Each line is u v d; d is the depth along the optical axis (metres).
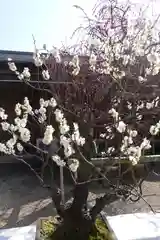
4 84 6.05
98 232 2.79
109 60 2.47
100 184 4.57
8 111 6.33
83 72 2.77
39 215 3.77
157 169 5.73
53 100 2.78
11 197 4.49
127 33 2.58
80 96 2.73
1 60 5.22
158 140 6.36
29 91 6.02
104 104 2.68
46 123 2.94
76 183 2.41
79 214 2.64
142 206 4.08
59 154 2.73
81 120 2.63
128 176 4.21
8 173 5.75
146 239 2.74
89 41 2.74
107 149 3.09
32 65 5.06
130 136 2.61
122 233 2.83
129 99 2.72
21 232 2.87
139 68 2.63
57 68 3.00
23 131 2.64
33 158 6.12
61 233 2.68
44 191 4.74
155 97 2.83
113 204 4.08
